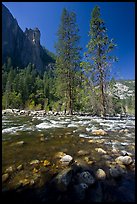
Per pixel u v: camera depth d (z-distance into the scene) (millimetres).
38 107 45500
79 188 2619
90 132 6879
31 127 8133
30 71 96625
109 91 16922
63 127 8188
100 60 16250
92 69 16688
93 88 17797
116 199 2389
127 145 4973
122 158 3660
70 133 6633
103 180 2881
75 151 4371
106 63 16203
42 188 2611
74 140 5500
